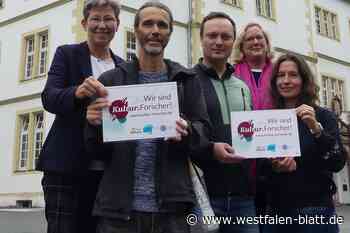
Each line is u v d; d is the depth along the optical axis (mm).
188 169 3398
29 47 19906
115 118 3281
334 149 3850
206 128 3525
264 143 3857
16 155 18938
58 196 3801
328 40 26109
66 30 18016
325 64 25547
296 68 4203
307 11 25141
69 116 3852
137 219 3170
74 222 3809
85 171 3822
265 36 5016
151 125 3271
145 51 3480
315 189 3969
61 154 3789
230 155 3664
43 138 18016
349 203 22000
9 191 18734
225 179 3943
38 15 19312
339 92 26172
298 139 3844
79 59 4055
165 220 3209
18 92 19500
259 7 22844
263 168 4148
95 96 3363
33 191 17828
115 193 3162
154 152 3301
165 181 3205
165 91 3303
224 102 4145
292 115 3875
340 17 27469
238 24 21094
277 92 4324
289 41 23609
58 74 3887
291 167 3828
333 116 4113
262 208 4336
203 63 4336
